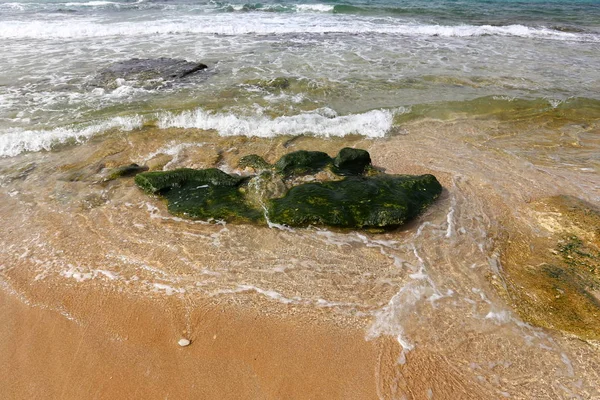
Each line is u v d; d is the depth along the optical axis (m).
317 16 17.59
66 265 4.31
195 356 3.44
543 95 9.21
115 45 12.41
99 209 5.22
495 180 6.06
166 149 6.75
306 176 5.87
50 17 15.56
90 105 8.19
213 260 4.41
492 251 4.57
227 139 7.14
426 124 7.88
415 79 9.99
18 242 4.61
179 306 3.87
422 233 4.87
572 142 7.32
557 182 6.01
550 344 3.50
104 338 3.59
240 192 5.45
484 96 8.98
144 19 15.72
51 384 3.22
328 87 9.34
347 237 4.78
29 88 8.93
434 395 3.14
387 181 5.60
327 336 3.61
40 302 3.90
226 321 3.74
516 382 3.23
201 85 9.35
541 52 12.89
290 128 7.42
